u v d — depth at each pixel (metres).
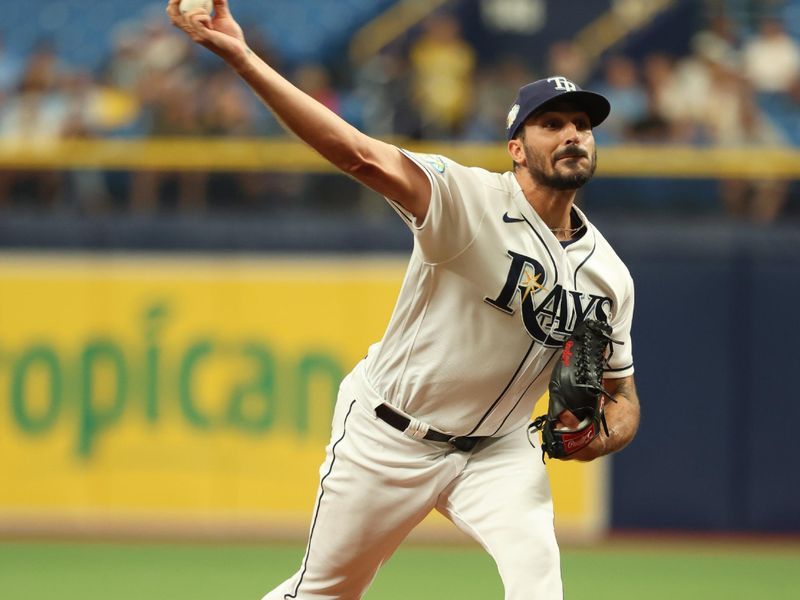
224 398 31.38
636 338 31.34
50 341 31.59
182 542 30.14
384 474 14.56
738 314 31.20
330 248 31.36
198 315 31.48
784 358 31.08
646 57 42.84
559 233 14.14
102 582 25.31
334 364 31.25
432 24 38.78
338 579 15.09
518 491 14.38
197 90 35.22
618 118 35.12
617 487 31.33
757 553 29.22
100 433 31.52
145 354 31.52
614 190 34.16
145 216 31.86
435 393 14.30
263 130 34.16
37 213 32.50
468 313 13.84
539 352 14.16
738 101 34.97
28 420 31.61
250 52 12.09
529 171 13.65
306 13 45.38
